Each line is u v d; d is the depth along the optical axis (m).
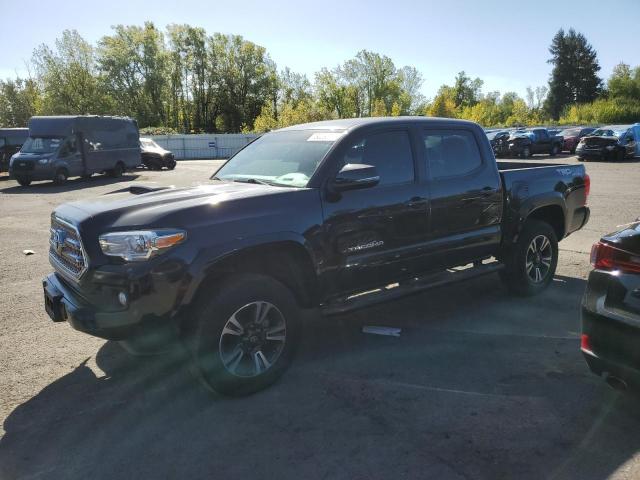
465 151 4.87
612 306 2.98
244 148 5.01
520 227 5.25
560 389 3.52
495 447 2.87
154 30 67.25
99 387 3.68
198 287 3.22
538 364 3.92
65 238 3.60
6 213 12.32
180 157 47.16
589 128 33.69
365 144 4.14
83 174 20.42
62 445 2.98
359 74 78.38
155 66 66.81
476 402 3.36
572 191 5.82
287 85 78.44
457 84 95.06
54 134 19.56
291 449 2.89
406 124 4.45
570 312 5.06
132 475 2.70
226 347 3.41
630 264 2.91
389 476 2.63
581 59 90.25
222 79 74.19
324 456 2.82
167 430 3.12
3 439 3.05
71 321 3.31
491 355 4.09
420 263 4.46
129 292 3.07
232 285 3.35
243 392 3.48
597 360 3.06
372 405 3.35
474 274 4.91
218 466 2.75
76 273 3.43
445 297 5.57
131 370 3.94
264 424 3.16
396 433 3.03
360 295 4.19
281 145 4.50
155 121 68.69
